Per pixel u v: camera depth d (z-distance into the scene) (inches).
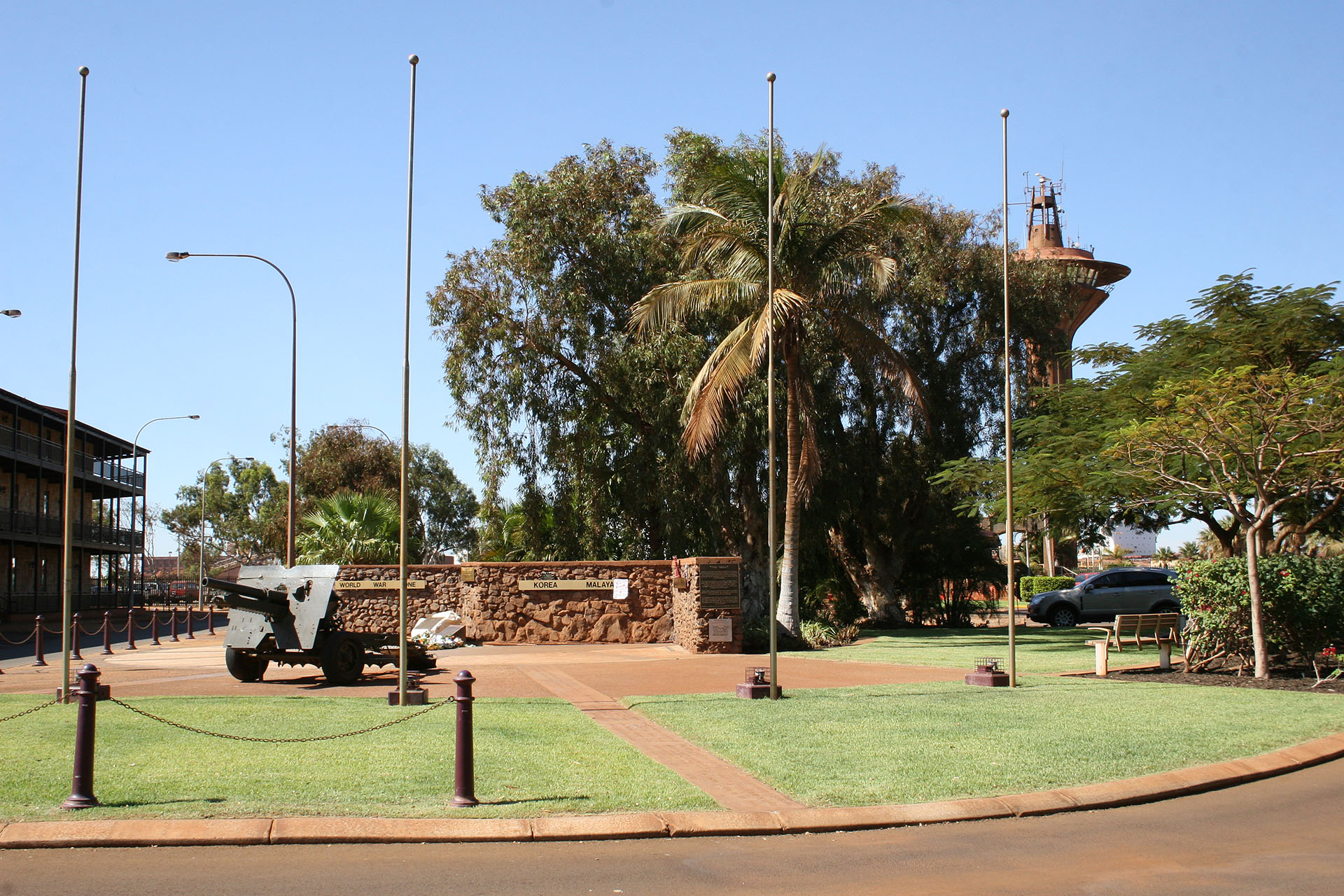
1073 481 809.5
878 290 991.0
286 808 287.4
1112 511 879.1
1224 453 593.0
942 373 1270.9
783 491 1120.8
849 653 839.7
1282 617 610.2
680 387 1072.8
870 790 318.7
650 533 1187.3
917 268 1257.4
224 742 387.5
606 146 1181.1
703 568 855.1
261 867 247.0
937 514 1314.0
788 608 895.1
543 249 1116.5
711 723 442.6
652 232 1096.8
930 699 516.7
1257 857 262.4
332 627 615.2
